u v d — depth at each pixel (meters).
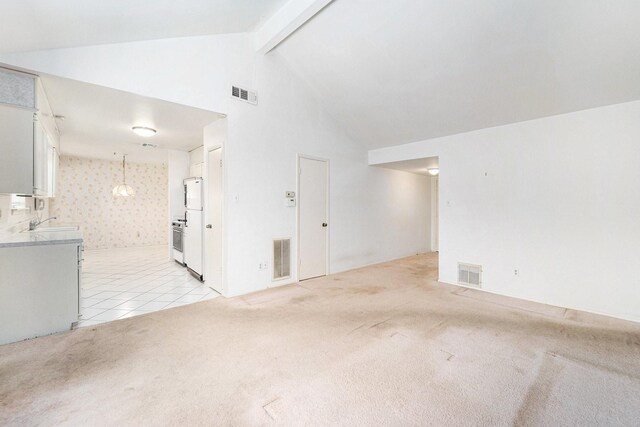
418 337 2.64
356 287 4.26
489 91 3.42
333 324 2.94
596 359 2.26
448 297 3.81
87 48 2.68
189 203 5.09
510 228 3.84
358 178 5.54
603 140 3.15
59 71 2.55
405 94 3.90
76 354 2.32
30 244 2.56
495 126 3.95
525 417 1.65
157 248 7.91
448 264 4.48
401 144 5.12
